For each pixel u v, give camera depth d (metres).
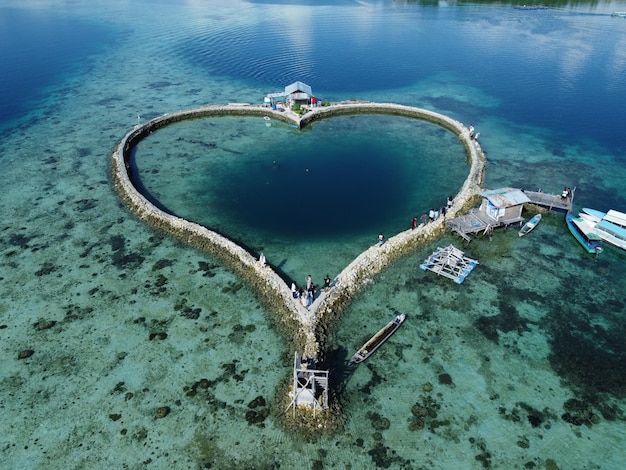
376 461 25.28
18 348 32.25
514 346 32.78
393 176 57.16
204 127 71.00
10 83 88.94
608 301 36.97
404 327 34.34
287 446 26.02
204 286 38.00
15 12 152.62
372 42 118.62
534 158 61.00
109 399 28.70
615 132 68.38
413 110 75.38
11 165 57.72
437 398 28.89
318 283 38.16
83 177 54.97
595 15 140.75
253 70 97.31
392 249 41.59
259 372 30.52
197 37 123.62
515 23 133.25
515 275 39.81
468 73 95.00
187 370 30.66
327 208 50.09
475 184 52.31
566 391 29.47
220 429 26.91
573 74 92.25
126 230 45.19
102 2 176.25
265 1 183.88
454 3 167.75
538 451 25.84
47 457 25.44
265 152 63.03
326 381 27.50
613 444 26.23
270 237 44.81
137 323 34.38
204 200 51.12
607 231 43.50
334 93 84.88
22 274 39.28
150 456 25.50
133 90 85.75
